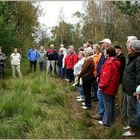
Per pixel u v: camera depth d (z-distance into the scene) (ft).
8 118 30.60
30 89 42.96
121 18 57.00
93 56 35.01
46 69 69.62
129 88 25.71
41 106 33.88
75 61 53.21
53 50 65.72
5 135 27.09
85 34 112.47
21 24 108.88
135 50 25.50
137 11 34.60
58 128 27.84
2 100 35.09
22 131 27.66
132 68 25.62
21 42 93.04
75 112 34.42
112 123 28.43
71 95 43.42
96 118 31.37
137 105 25.95
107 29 68.49
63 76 62.44
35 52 72.23
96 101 38.78
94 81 37.91
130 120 25.99
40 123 28.96
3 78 62.95
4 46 77.56
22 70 76.84
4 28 78.07
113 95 28.04
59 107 34.99
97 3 87.81
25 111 31.63
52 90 43.14
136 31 48.65
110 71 27.58
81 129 27.89
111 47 28.04
